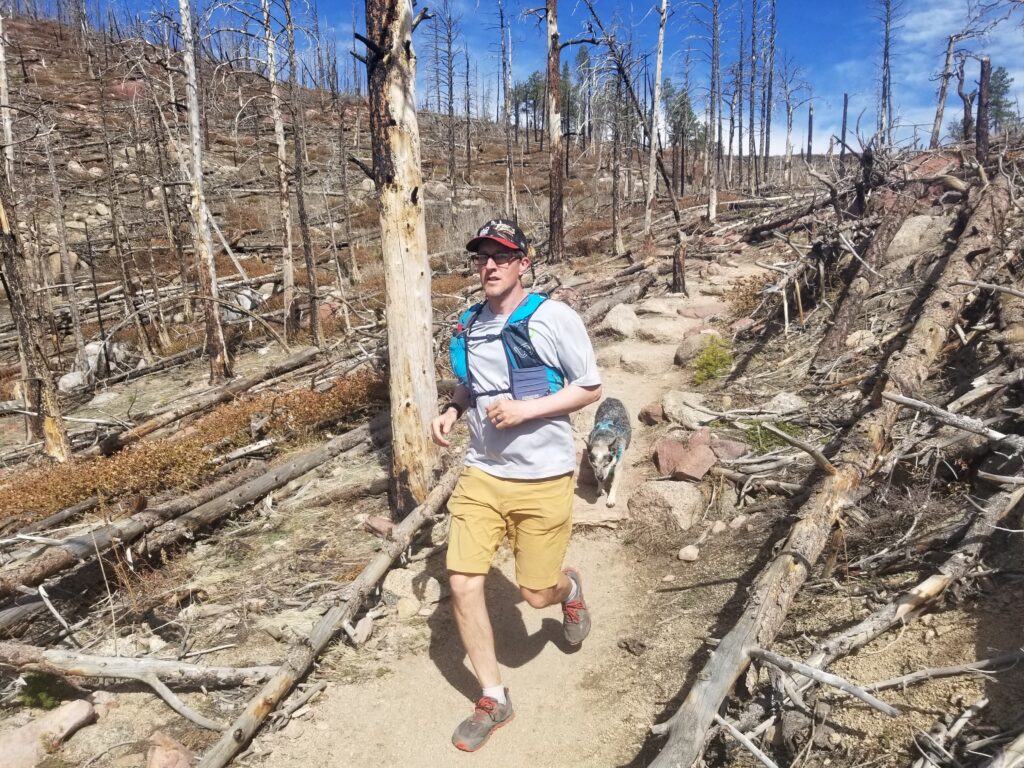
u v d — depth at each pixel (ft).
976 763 8.08
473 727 10.61
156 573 16.62
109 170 44.57
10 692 12.57
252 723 11.05
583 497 18.12
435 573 15.51
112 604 15.15
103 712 11.90
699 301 35.42
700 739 8.87
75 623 15.07
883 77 89.81
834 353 22.97
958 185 32.73
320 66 42.68
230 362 36.50
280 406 26.81
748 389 22.41
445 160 124.06
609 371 27.76
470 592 10.25
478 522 10.12
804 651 11.09
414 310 17.06
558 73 54.90
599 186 107.65
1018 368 15.87
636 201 87.66
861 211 35.60
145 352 43.39
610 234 63.00
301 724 11.37
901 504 13.39
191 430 26.86
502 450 9.85
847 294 25.17
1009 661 9.26
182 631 14.28
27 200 40.01
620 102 55.06
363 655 13.12
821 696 9.97
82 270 60.18
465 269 58.85
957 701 9.07
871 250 28.04
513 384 9.62
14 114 40.16
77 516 20.70
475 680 12.25
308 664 12.46
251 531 19.02
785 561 11.76
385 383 27.63
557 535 10.21
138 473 21.89
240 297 50.90
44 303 40.63
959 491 13.89
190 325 48.83
